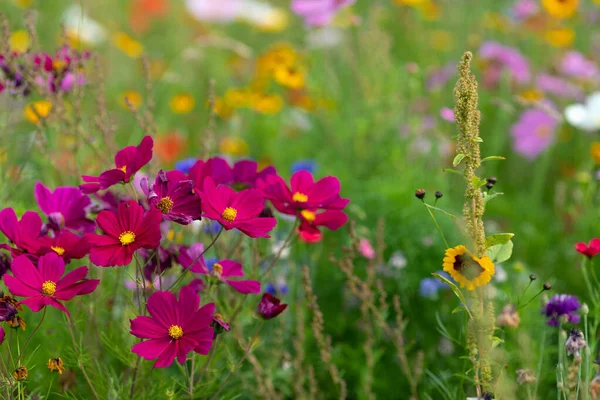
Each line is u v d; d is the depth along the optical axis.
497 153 3.41
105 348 2.05
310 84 3.42
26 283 1.80
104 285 2.14
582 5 4.21
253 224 1.84
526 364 2.04
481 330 1.84
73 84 2.21
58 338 2.07
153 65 3.93
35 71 2.15
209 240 2.16
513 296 2.22
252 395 2.17
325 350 2.15
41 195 1.93
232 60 4.21
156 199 1.82
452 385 2.19
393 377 2.26
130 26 4.65
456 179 3.04
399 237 2.45
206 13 4.66
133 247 1.80
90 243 1.84
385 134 3.03
